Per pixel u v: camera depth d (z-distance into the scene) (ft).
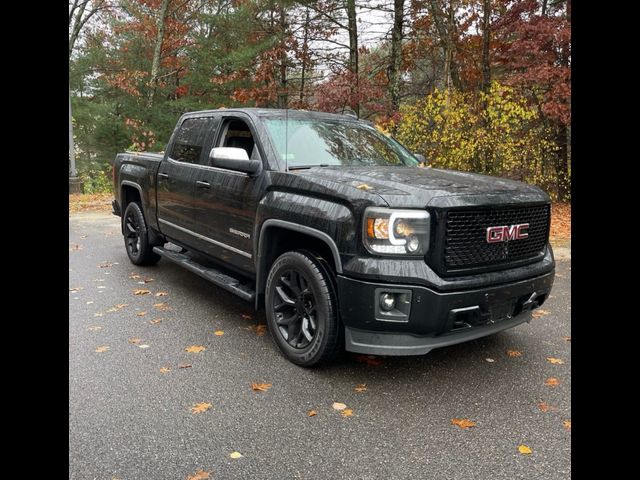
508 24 40.22
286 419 9.86
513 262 11.34
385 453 8.80
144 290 18.38
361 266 10.27
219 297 17.80
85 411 10.02
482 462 8.56
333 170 12.63
